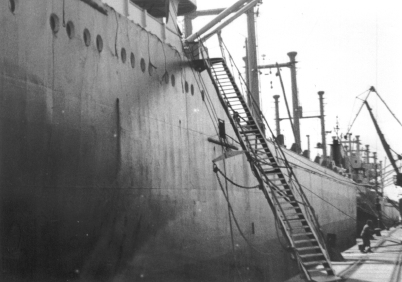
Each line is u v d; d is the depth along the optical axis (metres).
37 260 8.52
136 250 11.85
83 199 9.83
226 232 17.88
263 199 22.17
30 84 8.52
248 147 18.33
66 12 9.57
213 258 16.52
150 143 12.84
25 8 8.50
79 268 9.64
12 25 8.20
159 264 12.92
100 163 10.49
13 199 8.03
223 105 17.39
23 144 8.31
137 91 12.30
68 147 9.44
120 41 11.59
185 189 14.89
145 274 12.18
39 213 8.61
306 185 29.69
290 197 18.42
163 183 13.44
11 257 7.96
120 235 11.17
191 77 16.20
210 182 16.98
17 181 8.14
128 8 12.66
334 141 53.28
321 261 17.50
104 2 11.55
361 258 30.25
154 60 13.44
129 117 11.80
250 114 18.80
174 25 15.98
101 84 10.67
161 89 13.77
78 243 9.62
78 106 9.81
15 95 8.19
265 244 21.83
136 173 12.00
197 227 15.54
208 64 17.45
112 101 11.07
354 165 72.25
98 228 10.33
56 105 9.16
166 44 14.34
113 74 11.20
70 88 9.59
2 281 7.76
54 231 8.95
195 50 16.72
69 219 9.38
